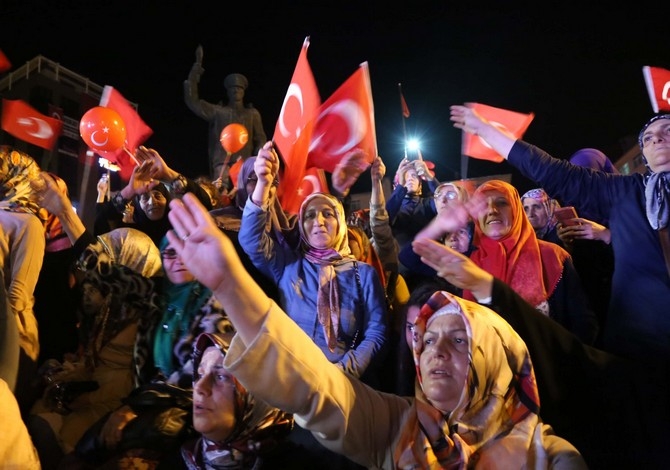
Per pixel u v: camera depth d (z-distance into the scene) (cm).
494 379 205
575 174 312
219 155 739
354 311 321
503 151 333
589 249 380
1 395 225
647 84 381
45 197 380
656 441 241
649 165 295
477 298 234
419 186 496
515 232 338
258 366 195
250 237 336
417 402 215
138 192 462
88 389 327
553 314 327
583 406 239
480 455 200
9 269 343
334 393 207
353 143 420
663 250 279
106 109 451
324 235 340
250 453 250
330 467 259
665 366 262
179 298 309
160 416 275
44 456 311
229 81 764
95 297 338
